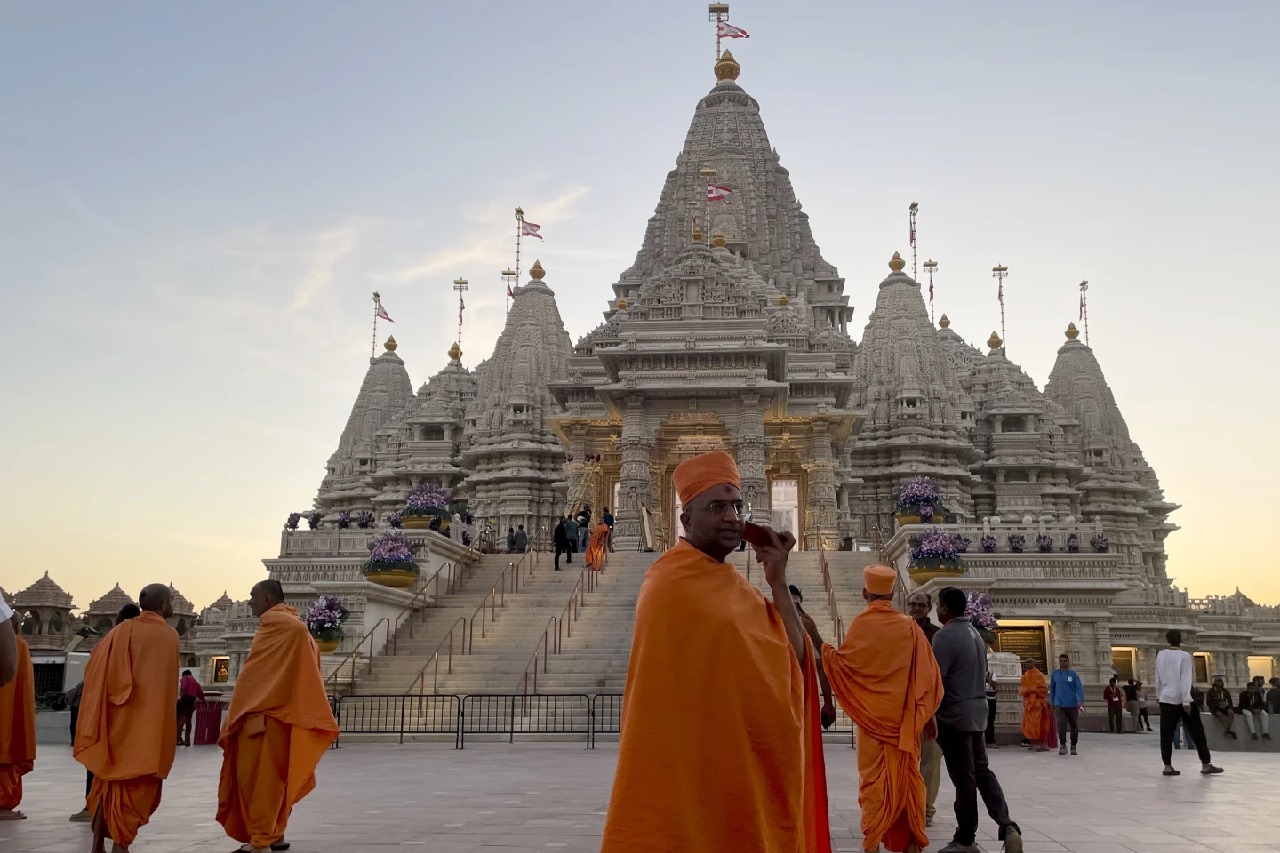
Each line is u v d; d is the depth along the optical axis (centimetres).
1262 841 1165
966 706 1090
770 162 9912
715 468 579
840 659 1046
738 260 7975
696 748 526
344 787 1695
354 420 10294
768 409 5578
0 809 1395
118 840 1055
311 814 1370
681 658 537
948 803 1521
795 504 6012
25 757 1405
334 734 1114
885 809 1013
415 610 3744
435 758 2256
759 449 5281
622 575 4075
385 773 1928
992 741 2758
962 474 7900
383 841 1151
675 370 5344
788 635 596
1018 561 3897
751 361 5319
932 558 3484
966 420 8406
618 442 5525
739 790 522
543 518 8006
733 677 533
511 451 7994
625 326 5506
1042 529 4009
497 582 4088
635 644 554
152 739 1068
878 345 8425
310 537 4053
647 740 530
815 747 607
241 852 1065
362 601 3381
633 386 5278
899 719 1017
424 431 9112
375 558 3669
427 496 4212
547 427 8212
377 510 8769
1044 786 1750
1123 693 3975
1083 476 8694
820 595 3775
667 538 5753
